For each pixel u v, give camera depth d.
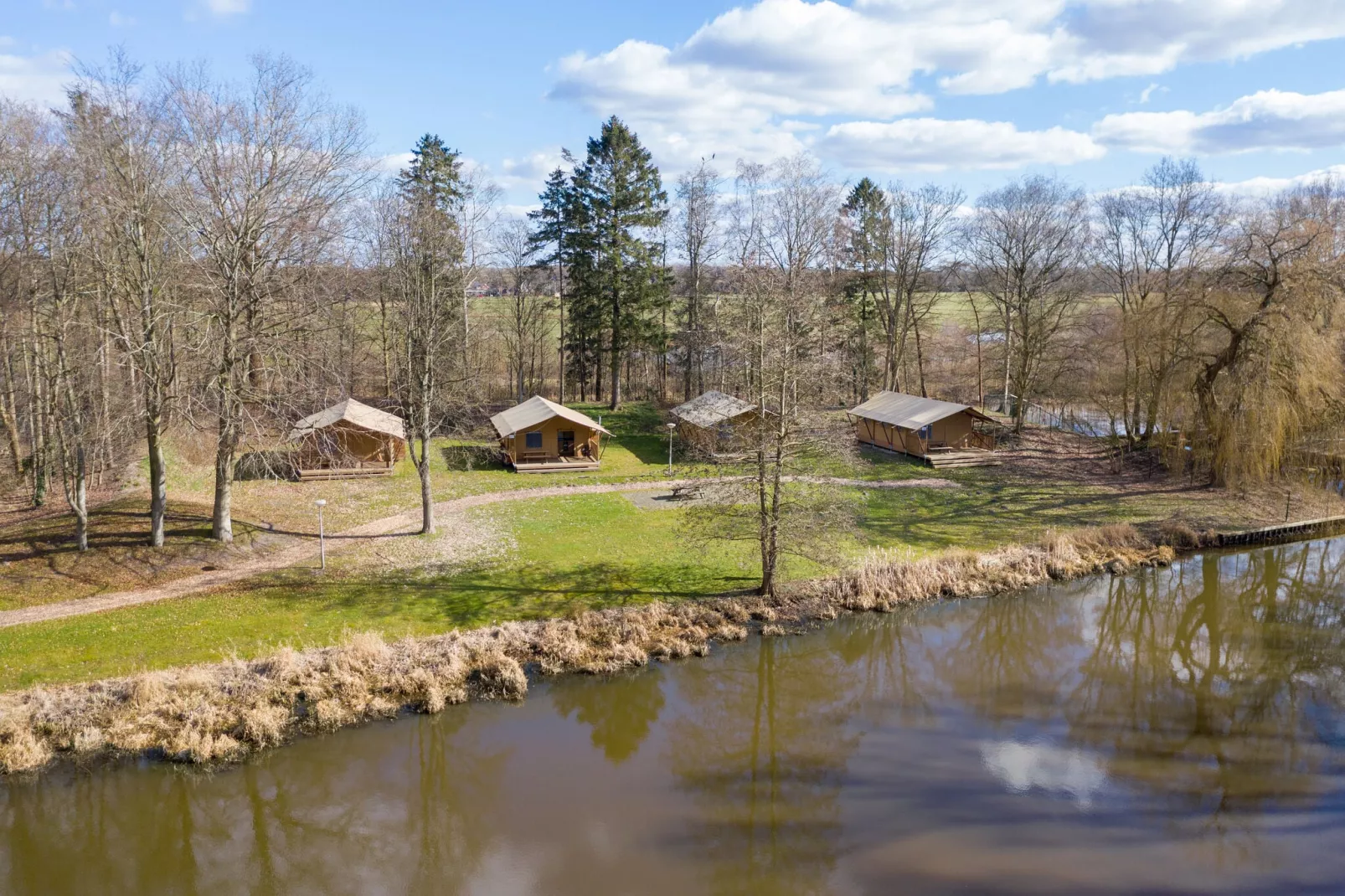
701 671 23.45
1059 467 46.62
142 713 18.97
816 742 20.36
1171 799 17.59
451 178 51.84
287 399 28.41
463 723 20.36
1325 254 37.81
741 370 31.06
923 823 16.67
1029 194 52.03
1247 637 27.17
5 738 17.81
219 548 28.08
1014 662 25.27
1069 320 59.53
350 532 32.03
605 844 15.95
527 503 37.41
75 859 15.52
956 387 73.94
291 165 26.95
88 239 27.47
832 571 29.70
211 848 16.00
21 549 26.61
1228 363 38.50
